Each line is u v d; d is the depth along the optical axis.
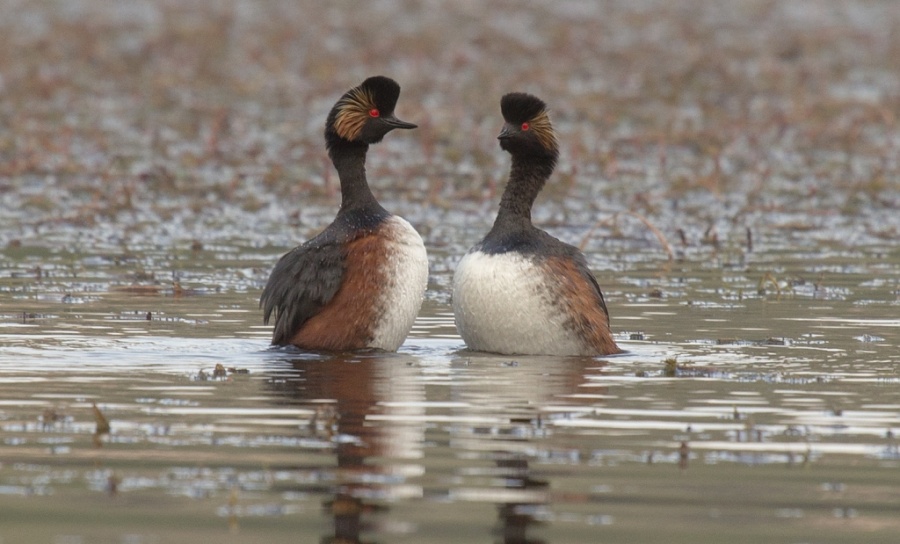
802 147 32.94
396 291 13.39
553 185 27.42
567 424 10.10
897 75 46.06
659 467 8.99
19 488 8.47
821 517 8.02
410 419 10.23
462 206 25.14
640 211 24.77
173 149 31.80
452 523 7.92
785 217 24.41
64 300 16.16
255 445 9.46
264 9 59.53
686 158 31.39
